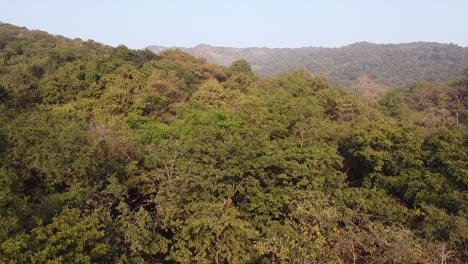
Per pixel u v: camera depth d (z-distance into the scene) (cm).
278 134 2514
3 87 2911
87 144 1872
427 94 5031
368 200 1912
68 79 3650
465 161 2039
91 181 1730
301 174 1930
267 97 3288
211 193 1756
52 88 3403
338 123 3134
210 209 1541
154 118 3097
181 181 1706
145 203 1986
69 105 3011
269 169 1956
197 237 1505
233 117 2505
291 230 1513
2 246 1007
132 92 3525
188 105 3394
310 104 3128
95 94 3484
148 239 1477
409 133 2377
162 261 1694
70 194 1564
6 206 1357
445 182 2027
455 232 1582
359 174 2623
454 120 4022
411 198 2117
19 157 1762
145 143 2383
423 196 2005
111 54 5028
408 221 1875
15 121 2034
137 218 1515
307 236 1485
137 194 2062
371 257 1547
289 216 1759
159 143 2286
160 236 1552
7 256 1008
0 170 1591
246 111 2705
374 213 1861
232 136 2009
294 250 1458
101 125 2227
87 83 3725
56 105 3122
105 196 1722
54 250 1107
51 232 1188
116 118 2592
